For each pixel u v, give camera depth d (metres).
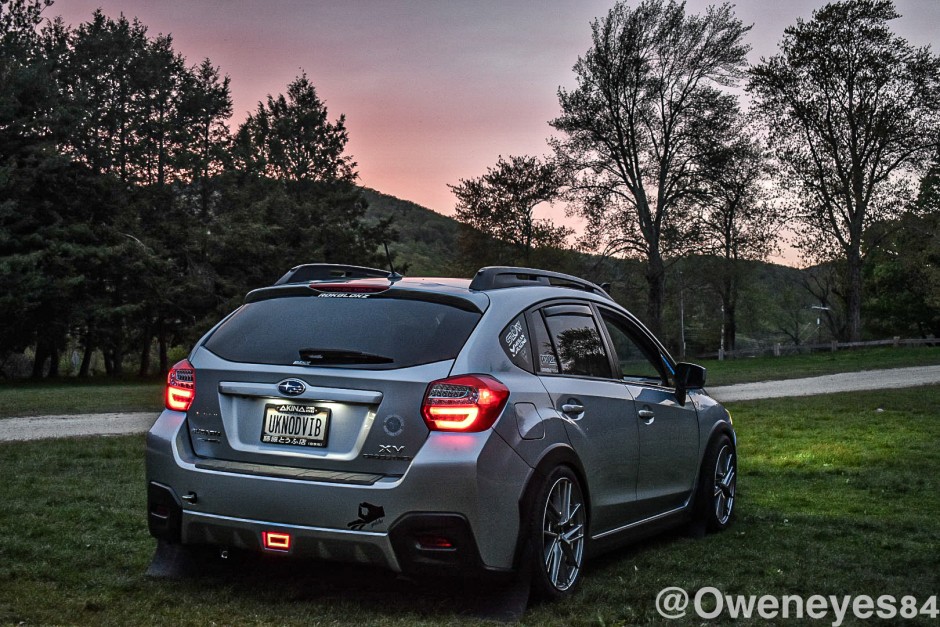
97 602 4.28
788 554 5.82
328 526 4.05
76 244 47.66
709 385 27.84
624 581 4.98
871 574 5.30
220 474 4.25
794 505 7.97
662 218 52.47
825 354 50.31
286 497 4.11
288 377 4.29
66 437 12.29
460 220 64.31
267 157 70.50
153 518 4.50
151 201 60.53
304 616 4.16
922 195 53.03
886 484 9.12
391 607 4.32
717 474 6.64
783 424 15.49
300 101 72.38
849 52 49.62
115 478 8.47
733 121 50.91
